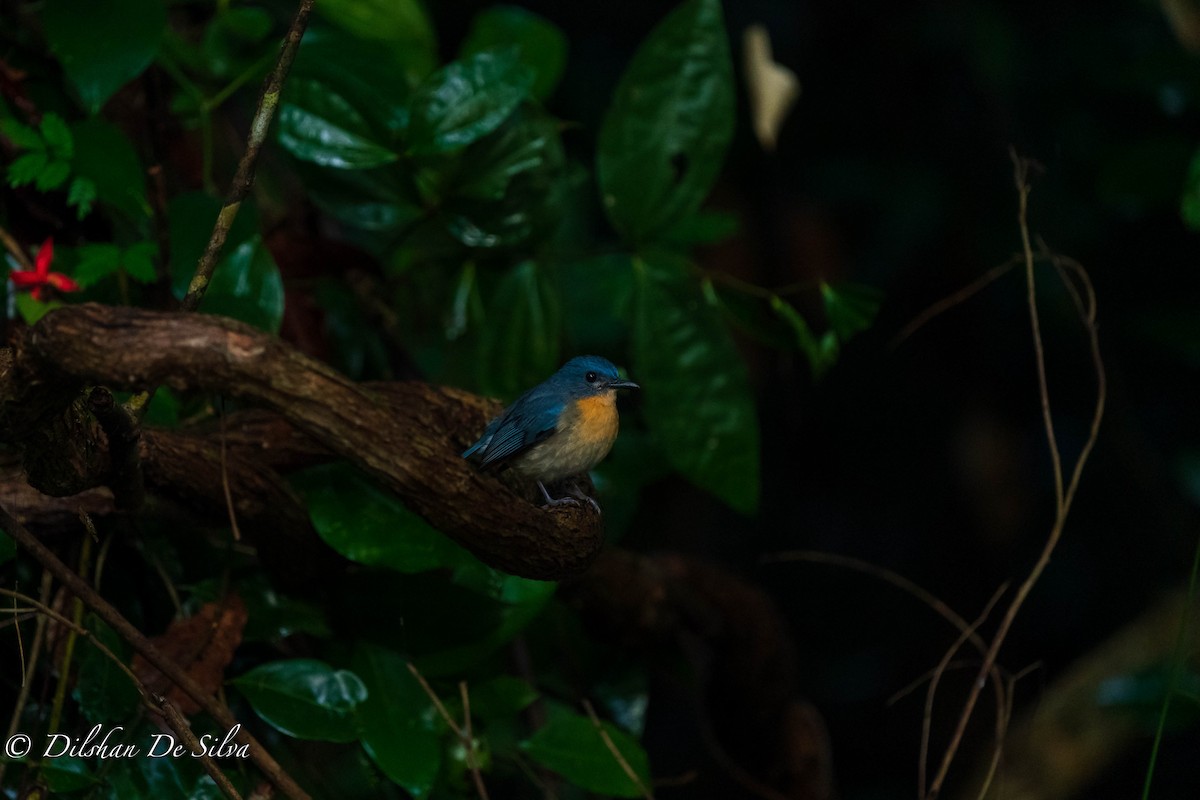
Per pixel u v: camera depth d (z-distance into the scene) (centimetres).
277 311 823
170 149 995
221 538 870
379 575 863
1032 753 1429
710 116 933
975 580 1967
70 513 761
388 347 1087
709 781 2050
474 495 646
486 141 941
